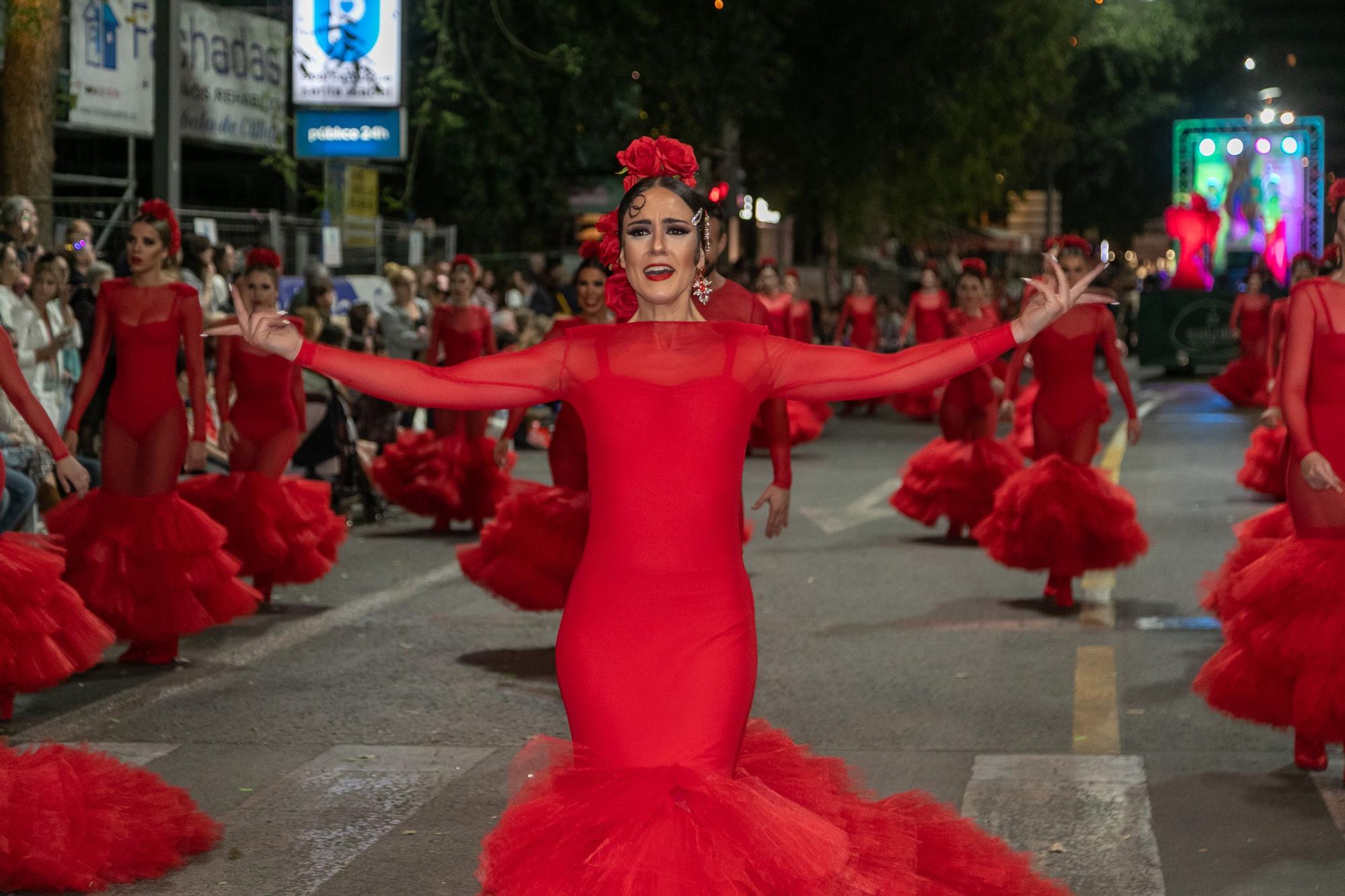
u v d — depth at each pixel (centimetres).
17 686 676
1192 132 3206
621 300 445
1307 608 614
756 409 410
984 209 4938
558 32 2706
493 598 1011
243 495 975
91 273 1289
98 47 1872
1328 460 625
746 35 2916
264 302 994
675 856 360
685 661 392
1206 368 3497
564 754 397
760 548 1243
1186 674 813
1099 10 5178
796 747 436
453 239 2347
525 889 370
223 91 2105
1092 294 399
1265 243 3197
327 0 2202
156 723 727
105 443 836
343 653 877
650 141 414
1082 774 638
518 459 1909
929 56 3509
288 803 608
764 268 2177
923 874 416
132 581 822
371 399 1499
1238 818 581
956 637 907
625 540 398
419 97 2723
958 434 1284
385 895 512
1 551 681
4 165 1630
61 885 515
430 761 665
